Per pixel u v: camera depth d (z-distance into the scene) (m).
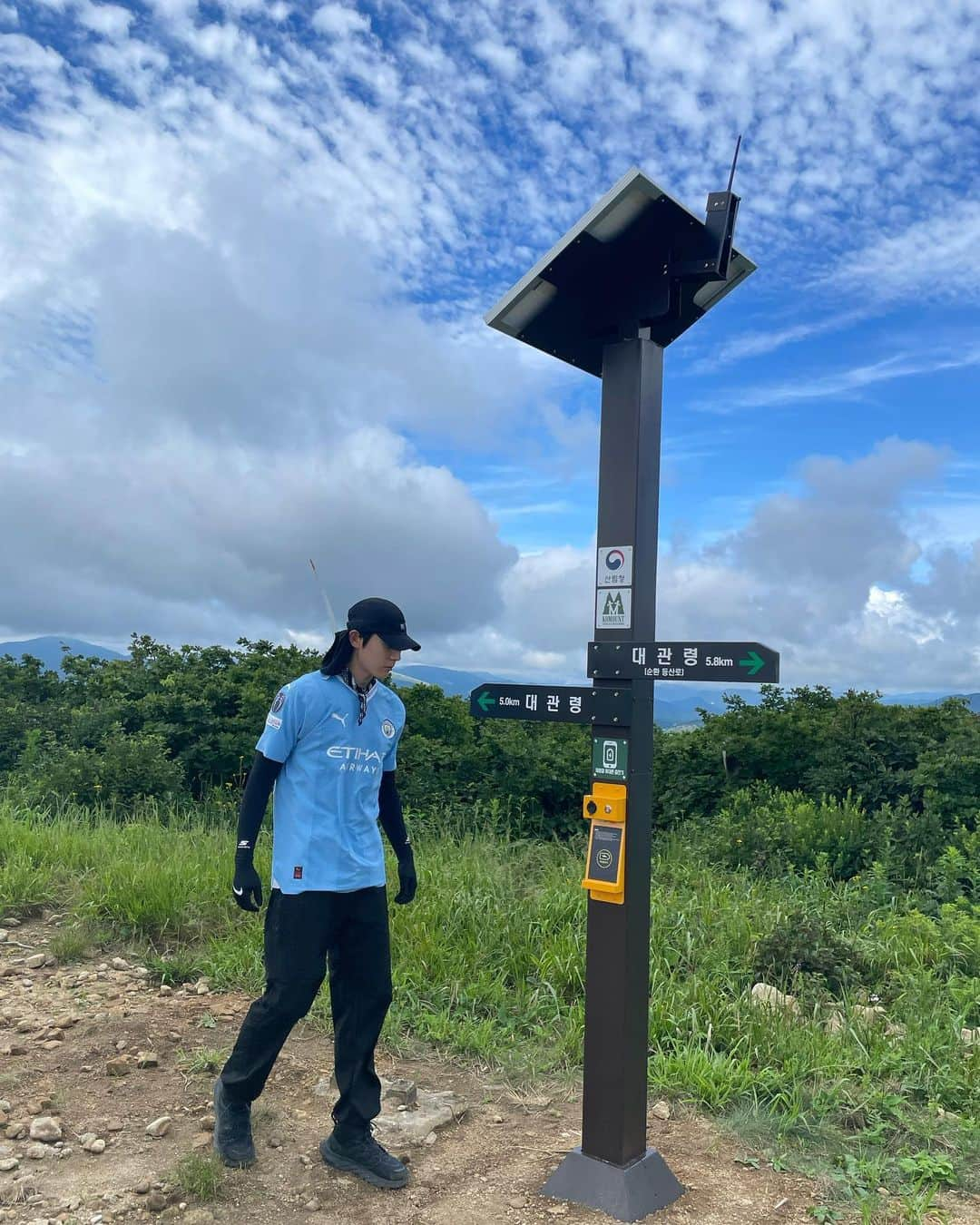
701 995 5.23
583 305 3.69
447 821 10.40
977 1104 4.25
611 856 3.38
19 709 13.00
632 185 3.30
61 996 5.25
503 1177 3.59
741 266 3.80
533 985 5.57
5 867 7.18
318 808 3.50
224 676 13.24
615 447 3.53
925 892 7.69
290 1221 3.26
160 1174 3.48
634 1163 3.42
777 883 8.07
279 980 3.43
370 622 3.54
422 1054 4.75
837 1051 4.66
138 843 7.97
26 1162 3.55
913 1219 3.34
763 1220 3.34
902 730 10.50
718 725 11.37
